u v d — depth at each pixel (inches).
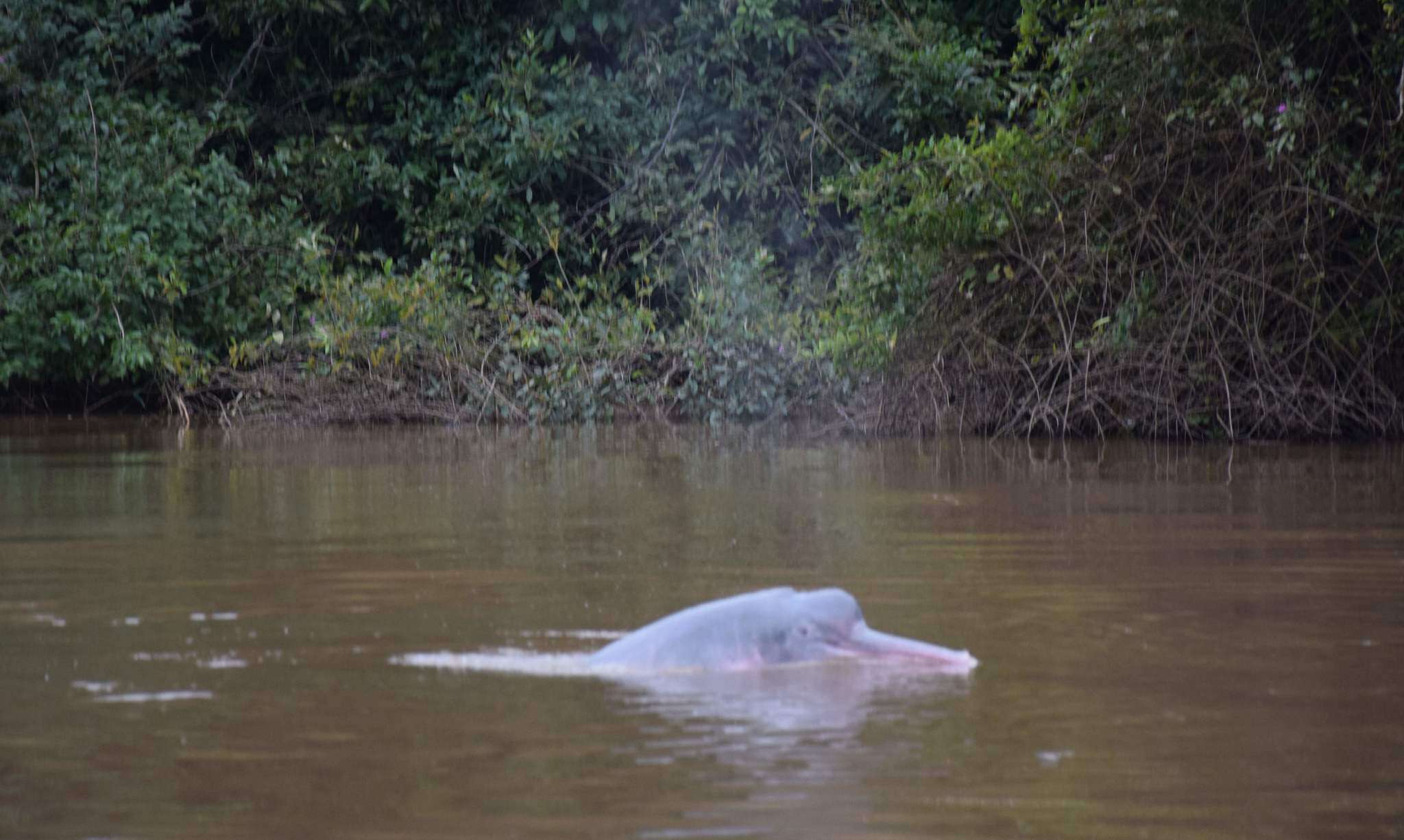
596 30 1546.5
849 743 278.7
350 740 280.8
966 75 1445.6
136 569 479.5
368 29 1557.6
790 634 344.8
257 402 1289.4
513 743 278.1
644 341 1305.4
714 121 1539.1
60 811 244.1
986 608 408.5
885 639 347.6
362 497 697.0
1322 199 1042.7
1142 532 569.3
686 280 1480.1
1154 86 1093.8
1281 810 244.4
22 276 1314.0
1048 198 1118.4
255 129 1561.3
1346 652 352.5
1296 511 634.2
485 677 328.5
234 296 1362.0
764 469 846.5
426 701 308.2
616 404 1302.9
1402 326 1070.4
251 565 486.9
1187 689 318.7
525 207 1526.8
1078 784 256.4
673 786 254.7
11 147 1368.1
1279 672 332.5
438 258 1357.0
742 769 263.6
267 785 255.1
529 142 1451.8
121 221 1328.7
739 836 232.5
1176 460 900.0
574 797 249.0
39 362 1289.4
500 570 474.6
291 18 1555.1
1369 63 1091.3
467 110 1519.4
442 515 625.9
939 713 298.7
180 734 285.3
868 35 1472.7
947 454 952.3
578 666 337.7
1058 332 1110.4
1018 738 281.4
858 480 778.8
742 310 1312.7
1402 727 289.6
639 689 317.1
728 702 306.7
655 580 454.6
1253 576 462.0
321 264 1378.0
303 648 356.5
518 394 1259.8
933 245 1125.7
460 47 1552.7
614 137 1523.1
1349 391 1073.5
